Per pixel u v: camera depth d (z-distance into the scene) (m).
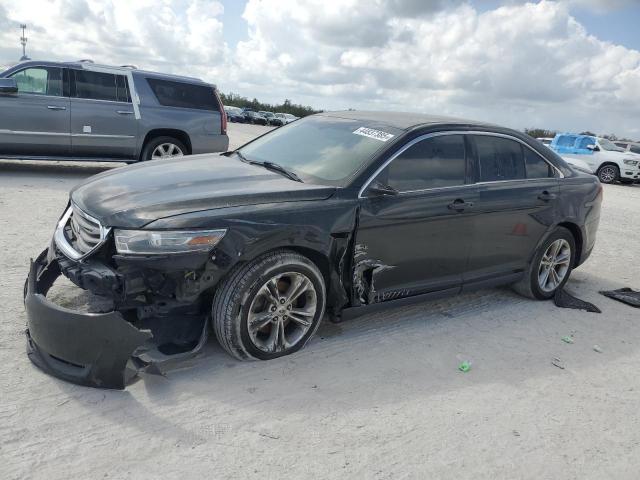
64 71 9.49
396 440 3.12
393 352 4.17
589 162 22.27
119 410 3.09
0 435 2.77
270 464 2.80
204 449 2.85
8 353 3.52
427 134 4.51
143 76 10.13
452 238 4.58
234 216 3.48
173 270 3.31
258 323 3.68
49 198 7.95
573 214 5.55
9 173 9.97
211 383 3.45
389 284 4.33
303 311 3.91
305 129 5.08
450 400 3.60
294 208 3.72
